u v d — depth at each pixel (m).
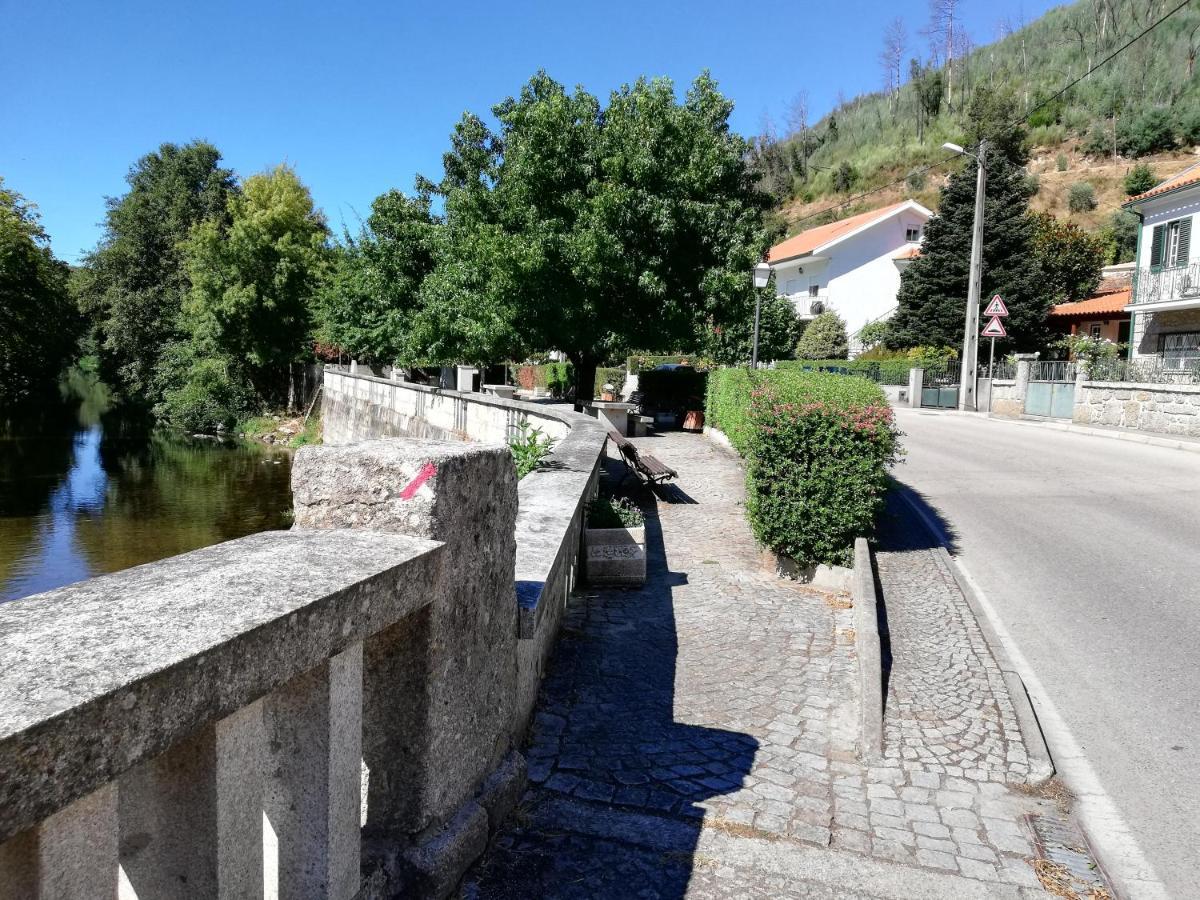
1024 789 3.84
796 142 113.44
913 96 104.12
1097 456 15.32
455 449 2.54
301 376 44.06
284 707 1.84
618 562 6.82
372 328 29.34
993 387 26.81
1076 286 41.41
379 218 25.75
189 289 46.91
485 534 2.74
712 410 18.22
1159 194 27.03
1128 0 93.44
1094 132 76.44
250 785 1.60
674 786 3.62
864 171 93.69
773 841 3.24
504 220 18.03
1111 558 8.27
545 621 4.49
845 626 5.97
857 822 3.45
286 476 29.06
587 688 4.70
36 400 48.59
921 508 10.72
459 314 19.80
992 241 34.78
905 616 6.35
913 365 31.17
